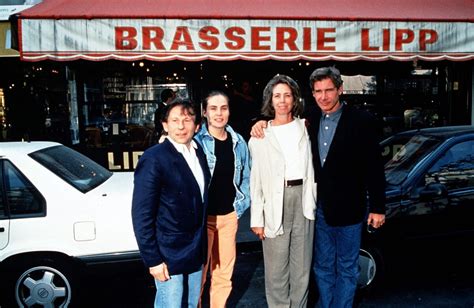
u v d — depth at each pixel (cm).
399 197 430
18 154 405
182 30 659
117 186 439
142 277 396
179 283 294
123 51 659
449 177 443
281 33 664
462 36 693
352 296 366
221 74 953
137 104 923
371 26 674
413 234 431
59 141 911
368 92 973
